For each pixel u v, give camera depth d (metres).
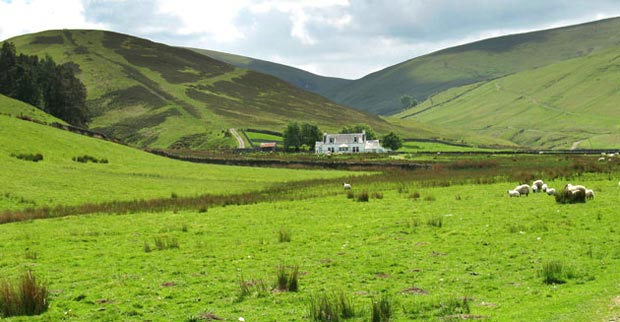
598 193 45.72
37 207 50.44
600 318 15.81
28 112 141.88
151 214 45.88
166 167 89.75
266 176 85.12
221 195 59.12
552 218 34.31
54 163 77.75
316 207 46.59
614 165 77.06
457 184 62.00
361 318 17.67
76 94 194.50
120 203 52.81
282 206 48.19
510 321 16.45
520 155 123.44
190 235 34.66
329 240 31.20
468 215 37.47
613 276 20.77
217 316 18.31
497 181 62.84
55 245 32.12
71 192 58.66
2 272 25.42
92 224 40.69
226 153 153.38
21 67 176.12
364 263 25.39
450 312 17.83
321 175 88.38
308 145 198.88
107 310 19.31
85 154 88.06
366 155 140.50
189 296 21.02
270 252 28.55
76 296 20.98
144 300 20.55
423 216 38.19
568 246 26.50
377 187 62.88
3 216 44.00
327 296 20.19
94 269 25.75
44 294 19.69
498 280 21.62
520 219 34.56
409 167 100.69
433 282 21.89
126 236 34.91
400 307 18.67
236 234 34.44
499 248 26.94
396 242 29.73
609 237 27.77
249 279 23.17
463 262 24.83
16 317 18.64
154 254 28.81
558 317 16.34
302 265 25.45
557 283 20.70
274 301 19.95
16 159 74.56
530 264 23.64
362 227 34.81
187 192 63.75
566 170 70.81
